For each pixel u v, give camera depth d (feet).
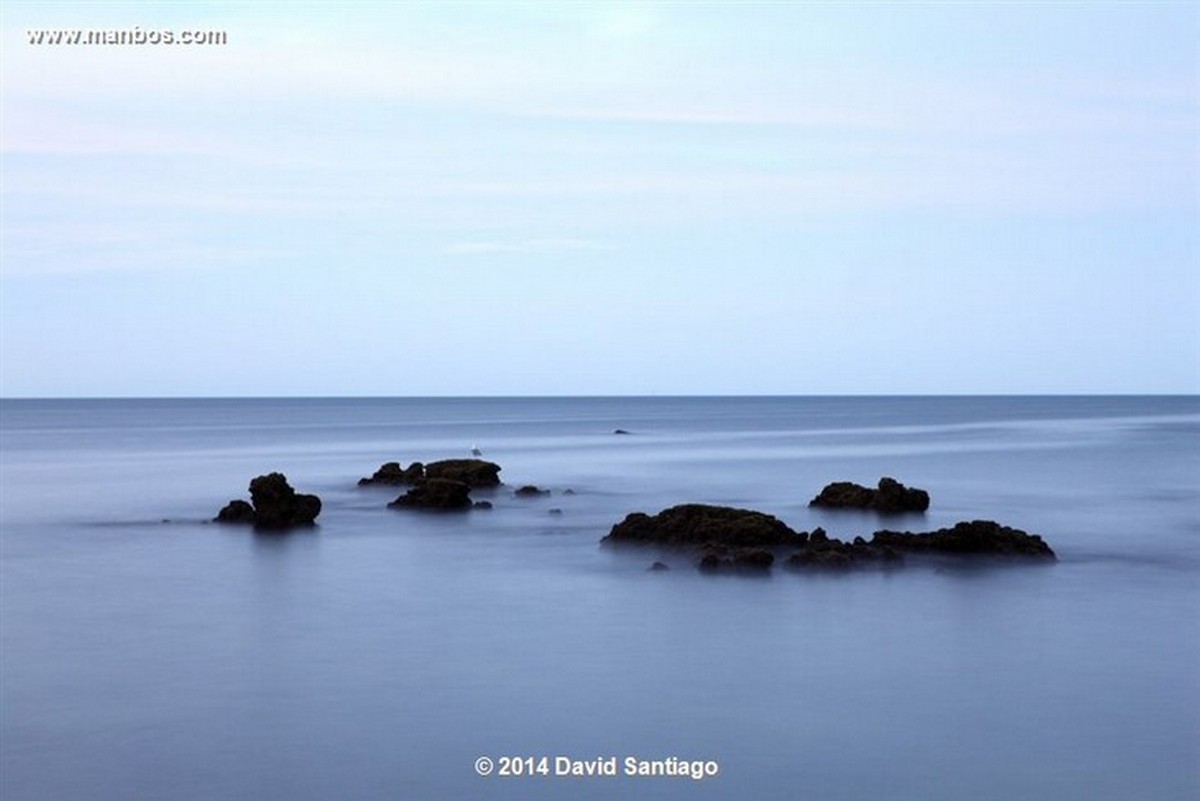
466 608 115.85
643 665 93.66
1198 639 101.14
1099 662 94.07
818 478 256.32
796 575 129.39
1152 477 255.50
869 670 91.91
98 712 82.43
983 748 74.33
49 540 165.68
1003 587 123.34
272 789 68.33
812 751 74.02
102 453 366.84
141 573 138.10
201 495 229.04
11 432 540.93
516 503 207.10
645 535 150.20
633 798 66.28
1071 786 68.28
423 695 86.22
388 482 241.55
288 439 460.55
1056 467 285.43
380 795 67.46
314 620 111.55
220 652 99.19
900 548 140.15
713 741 76.02
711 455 341.41
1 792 68.13
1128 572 132.05
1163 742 75.20
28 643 102.83
